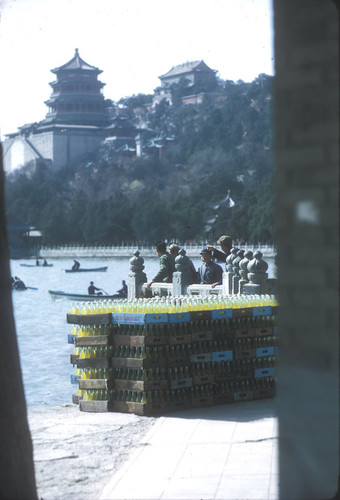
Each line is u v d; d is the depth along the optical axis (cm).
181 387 1300
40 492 860
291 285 555
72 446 1071
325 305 548
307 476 556
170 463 956
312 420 557
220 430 1129
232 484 844
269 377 1391
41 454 1029
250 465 920
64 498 835
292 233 554
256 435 1080
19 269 19388
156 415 1277
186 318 1298
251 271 1705
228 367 1351
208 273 2045
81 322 1308
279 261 555
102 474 930
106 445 1075
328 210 547
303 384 555
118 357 1305
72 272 17412
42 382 2594
